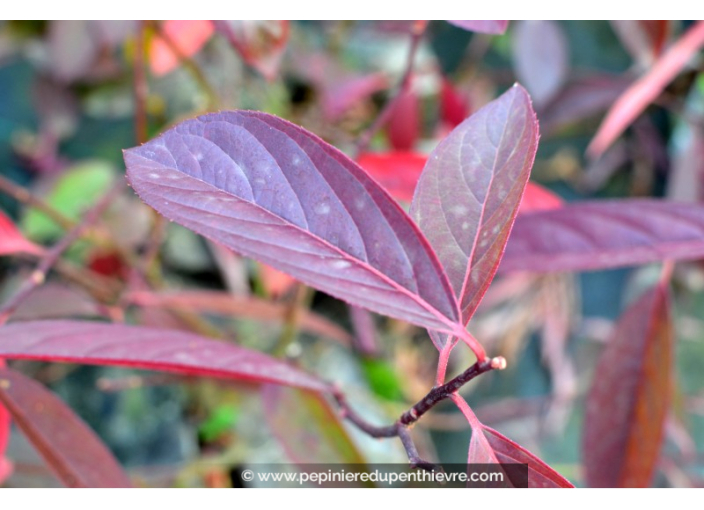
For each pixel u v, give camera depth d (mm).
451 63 591
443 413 531
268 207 177
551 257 260
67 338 208
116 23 400
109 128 550
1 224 292
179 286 515
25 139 545
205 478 432
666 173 580
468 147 183
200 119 179
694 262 491
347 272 176
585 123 593
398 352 541
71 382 477
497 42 595
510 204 179
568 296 551
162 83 512
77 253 486
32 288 285
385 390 500
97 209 335
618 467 281
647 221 255
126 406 479
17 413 233
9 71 563
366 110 551
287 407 278
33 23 506
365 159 287
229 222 175
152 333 219
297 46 509
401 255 174
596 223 258
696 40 335
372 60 553
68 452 236
